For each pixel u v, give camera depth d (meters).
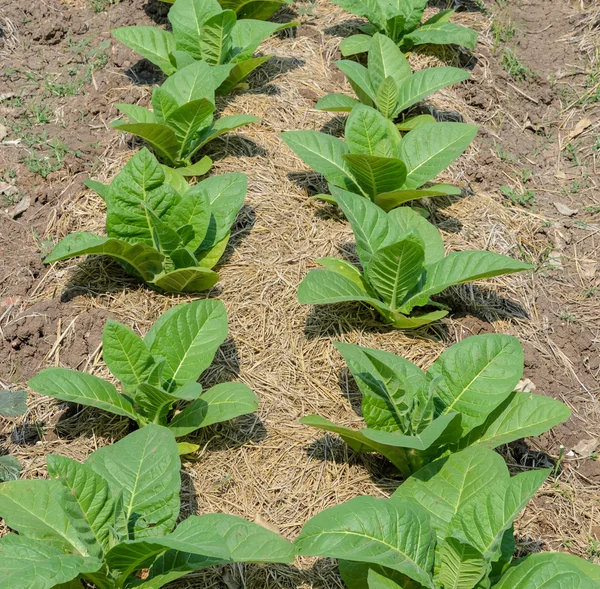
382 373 2.81
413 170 3.33
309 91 3.72
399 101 3.54
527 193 3.56
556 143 3.78
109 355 2.86
